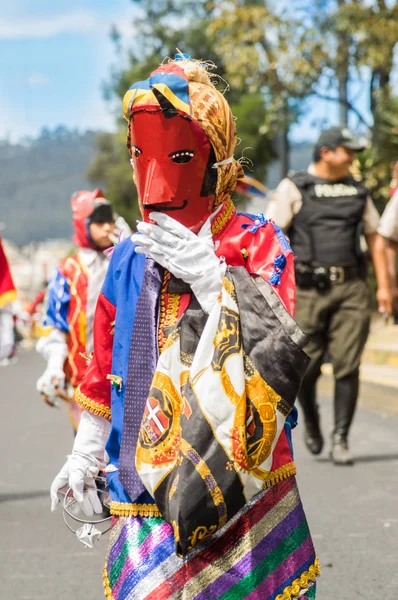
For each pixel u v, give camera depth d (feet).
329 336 31.40
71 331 25.23
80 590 20.42
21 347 131.13
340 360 31.14
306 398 32.37
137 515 12.13
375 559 21.91
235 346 11.46
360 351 31.14
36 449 37.78
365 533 23.90
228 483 11.25
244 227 12.35
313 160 31.24
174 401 11.82
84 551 23.32
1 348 29.45
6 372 83.05
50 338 25.32
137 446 11.84
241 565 11.84
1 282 28.55
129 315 12.46
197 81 12.10
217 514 11.28
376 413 43.16
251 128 165.78
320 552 22.49
